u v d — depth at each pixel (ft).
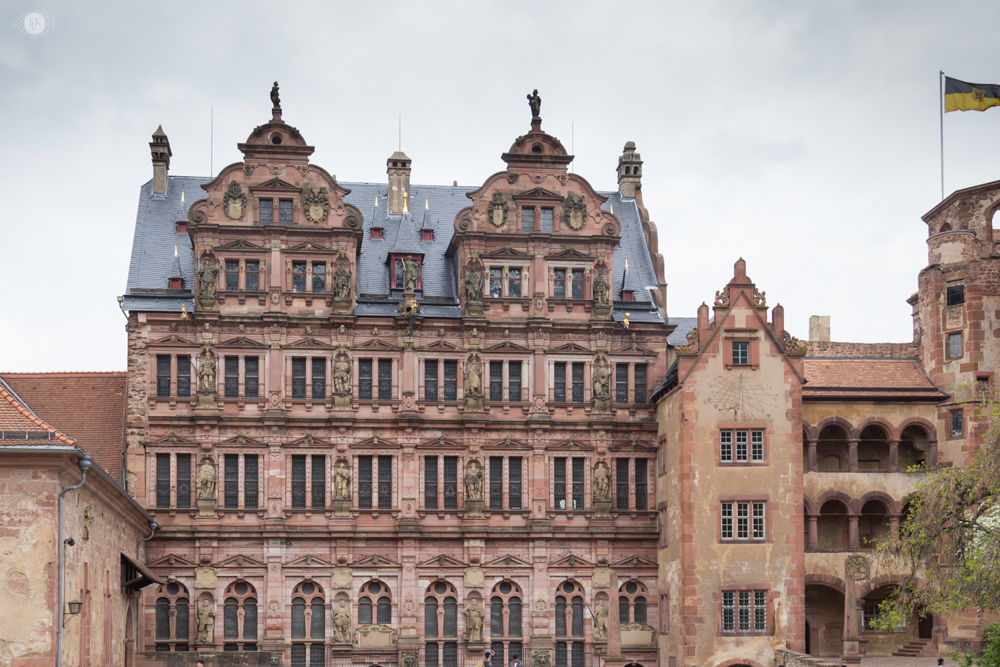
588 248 226.79
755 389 206.18
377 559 211.61
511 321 221.87
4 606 127.03
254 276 217.36
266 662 188.96
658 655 215.31
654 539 219.41
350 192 240.12
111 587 165.99
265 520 209.97
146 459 208.85
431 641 211.61
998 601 158.30
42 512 128.98
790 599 200.34
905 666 194.29
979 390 208.85
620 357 225.35
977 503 173.68
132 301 215.10
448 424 217.36
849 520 211.61
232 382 213.87
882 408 215.10
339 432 214.69
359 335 217.97
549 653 213.05
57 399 213.05
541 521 217.15
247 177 219.00
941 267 216.54
